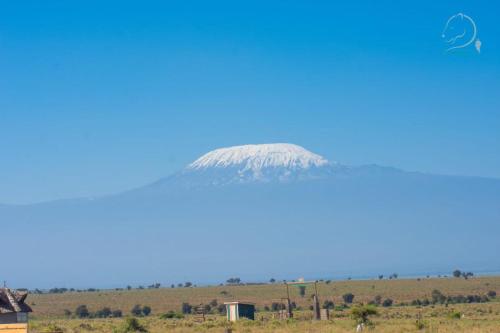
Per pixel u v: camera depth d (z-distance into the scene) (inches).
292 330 5570.9
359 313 6914.4
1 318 5689.0
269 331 5536.4
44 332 5541.3
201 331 5861.2
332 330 5521.7
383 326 5944.9
